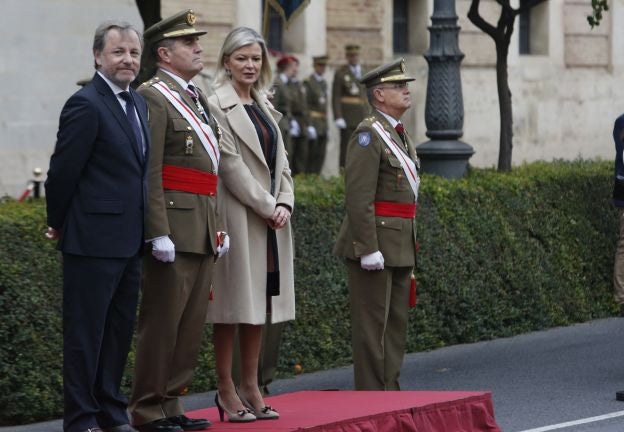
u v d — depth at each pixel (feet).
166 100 40.60
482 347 65.62
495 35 75.15
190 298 41.14
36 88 91.15
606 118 139.85
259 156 43.01
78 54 93.30
